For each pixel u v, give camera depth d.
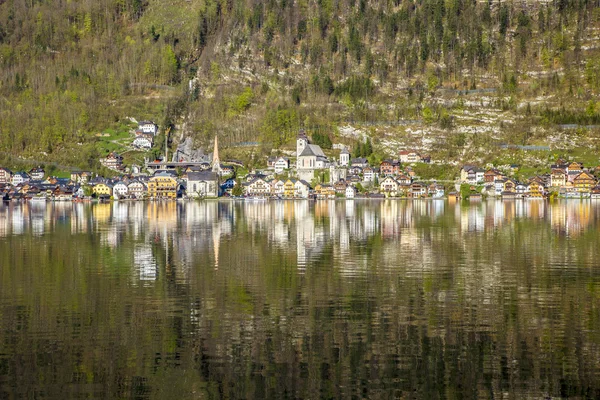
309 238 157.50
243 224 199.88
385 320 76.81
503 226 187.75
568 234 163.88
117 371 61.22
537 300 86.31
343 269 110.44
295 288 94.38
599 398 55.44
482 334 71.25
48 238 160.25
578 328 73.19
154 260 121.44
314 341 69.12
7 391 56.94
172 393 56.69
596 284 96.62
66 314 79.44
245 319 77.38
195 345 68.06
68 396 56.09
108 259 123.12
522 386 57.84
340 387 57.91
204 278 102.31
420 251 132.75
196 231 177.00
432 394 56.50
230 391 57.12
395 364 62.81
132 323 75.69
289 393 56.72
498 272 107.12
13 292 91.62
